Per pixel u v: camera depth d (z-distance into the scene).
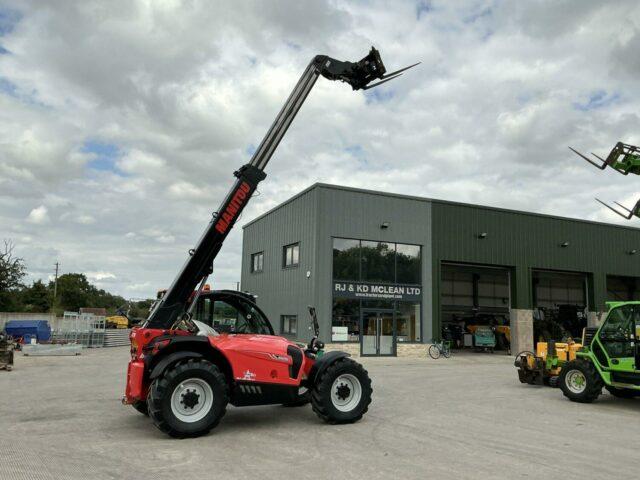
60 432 7.30
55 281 71.69
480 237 26.44
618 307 10.49
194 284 8.07
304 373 8.30
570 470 5.68
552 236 28.56
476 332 29.81
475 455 6.23
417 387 12.88
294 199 24.83
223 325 8.49
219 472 5.45
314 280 22.27
